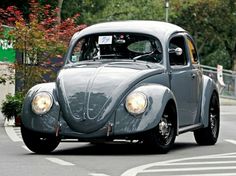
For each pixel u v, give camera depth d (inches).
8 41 1215.6
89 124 681.0
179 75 767.1
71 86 696.4
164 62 746.2
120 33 768.3
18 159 669.9
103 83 690.8
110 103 681.6
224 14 3309.5
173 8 3193.9
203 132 837.2
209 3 3277.6
